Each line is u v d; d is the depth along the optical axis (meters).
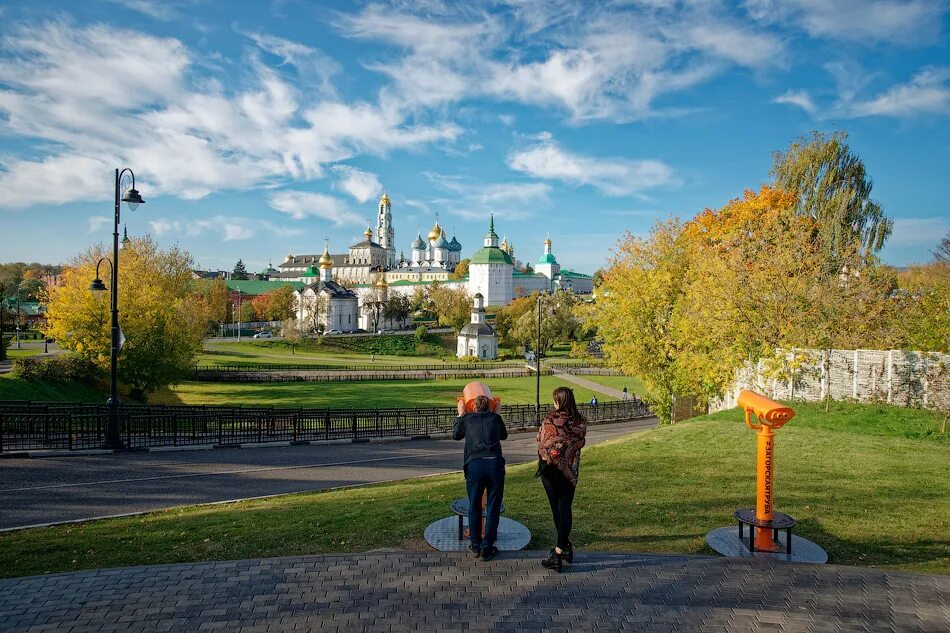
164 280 58.50
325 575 6.69
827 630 5.47
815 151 40.16
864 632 5.43
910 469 13.15
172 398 47.53
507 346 119.25
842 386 22.81
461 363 90.38
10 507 12.98
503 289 186.25
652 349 33.09
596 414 41.56
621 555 7.32
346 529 8.98
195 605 5.96
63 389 34.12
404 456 22.83
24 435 21.59
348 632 5.41
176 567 6.94
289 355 92.56
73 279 41.12
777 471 12.93
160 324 40.41
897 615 5.75
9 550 8.80
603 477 12.44
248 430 26.61
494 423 7.48
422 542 8.05
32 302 121.12
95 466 17.78
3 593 6.24
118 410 20.62
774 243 30.47
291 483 16.88
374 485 16.44
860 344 26.39
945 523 9.11
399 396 53.44
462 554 7.35
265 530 9.39
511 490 11.38
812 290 26.27
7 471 16.52
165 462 19.12
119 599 6.10
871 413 20.03
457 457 22.86
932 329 23.48
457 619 5.65
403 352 113.75
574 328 102.44
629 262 34.84
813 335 25.27
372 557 7.24
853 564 7.40
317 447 24.59
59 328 37.84
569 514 6.87
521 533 8.18
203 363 72.69
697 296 28.09
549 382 70.50
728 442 17.05
